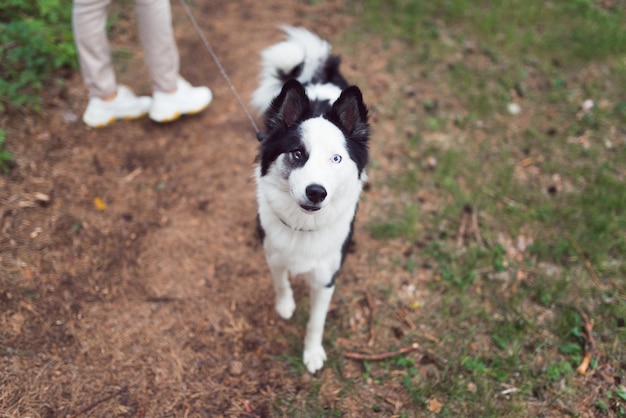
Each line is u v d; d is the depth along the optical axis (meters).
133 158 3.73
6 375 2.56
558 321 3.05
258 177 2.53
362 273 3.32
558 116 4.35
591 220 3.54
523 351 2.94
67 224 3.25
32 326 2.77
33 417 2.46
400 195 3.76
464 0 5.37
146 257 3.23
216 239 3.39
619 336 2.95
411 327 3.06
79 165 3.58
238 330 2.99
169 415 2.59
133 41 4.58
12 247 3.05
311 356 2.85
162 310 3.00
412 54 4.88
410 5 5.36
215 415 2.62
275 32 4.96
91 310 2.92
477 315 3.10
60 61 3.96
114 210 3.41
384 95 4.46
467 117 4.30
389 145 4.09
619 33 5.07
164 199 3.54
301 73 3.29
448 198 3.76
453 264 3.35
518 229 3.54
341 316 3.11
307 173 2.14
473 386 2.78
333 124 2.34
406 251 3.43
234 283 3.19
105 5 3.36
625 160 3.96
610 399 2.71
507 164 3.96
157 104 3.81
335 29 5.09
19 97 3.68
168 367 2.77
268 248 2.64
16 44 3.98
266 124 2.49
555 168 3.91
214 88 4.34
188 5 5.05
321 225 2.42
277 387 2.77
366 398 2.74
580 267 3.34
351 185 2.38
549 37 5.08
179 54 4.56
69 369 2.66
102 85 3.65
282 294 2.96
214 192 3.64
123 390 2.64
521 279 3.28
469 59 4.87
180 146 3.88
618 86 4.58
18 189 3.32
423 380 2.81
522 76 4.70
